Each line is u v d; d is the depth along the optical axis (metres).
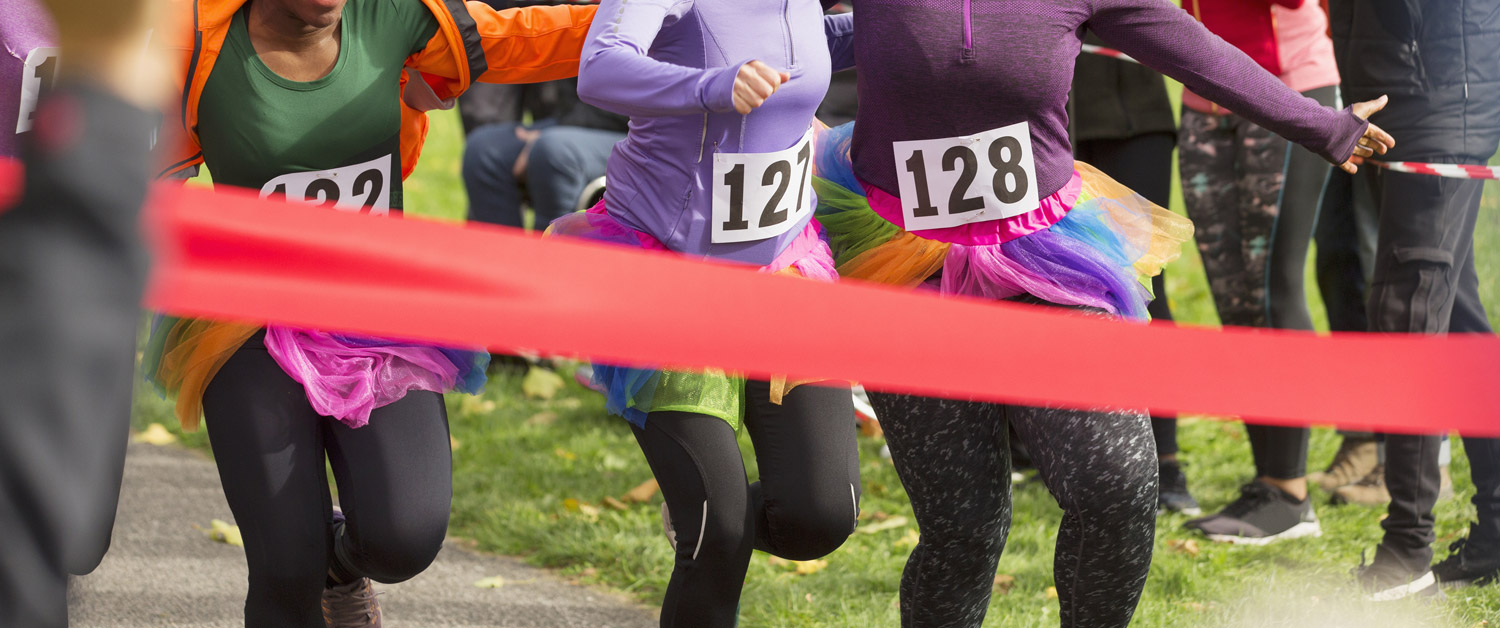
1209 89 6.25
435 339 3.39
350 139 5.93
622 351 3.60
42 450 2.57
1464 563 8.38
